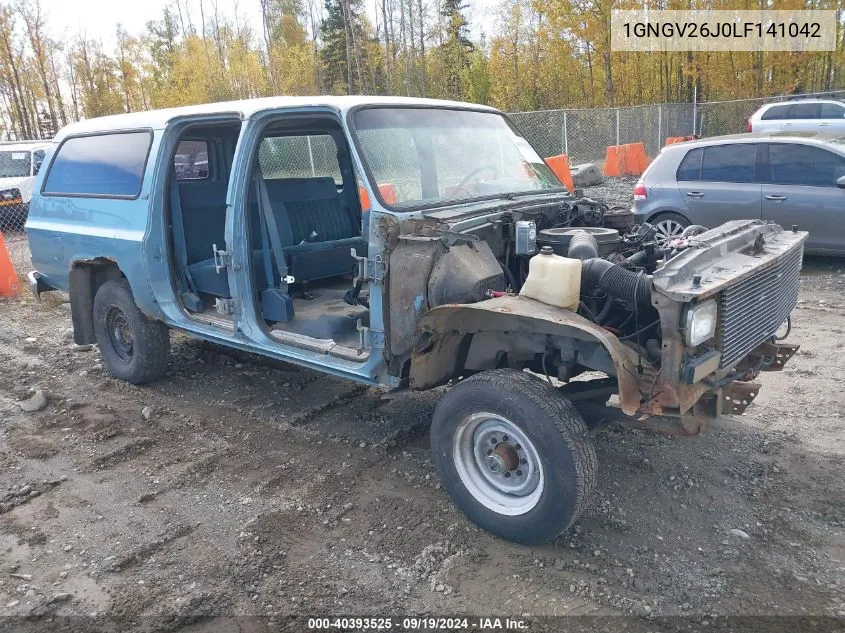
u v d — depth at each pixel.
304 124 5.75
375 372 4.15
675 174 9.81
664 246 3.88
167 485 4.38
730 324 3.40
